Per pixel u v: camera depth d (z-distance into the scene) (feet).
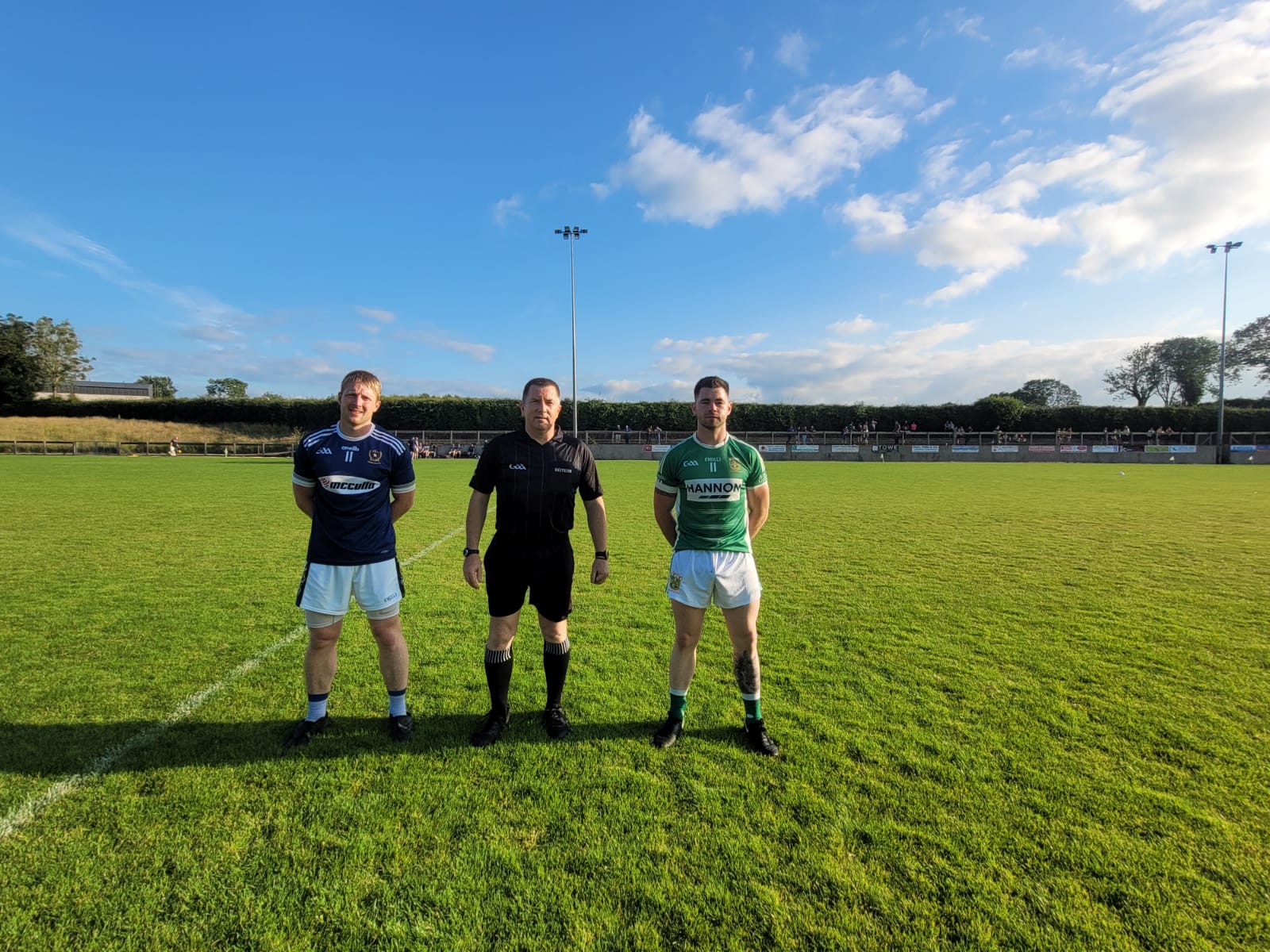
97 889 6.93
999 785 9.02
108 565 23.17
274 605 18.04
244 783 9.00
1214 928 6.48
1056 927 6.50
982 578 22.07
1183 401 209.05
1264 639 15.56
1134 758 9.78
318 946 6.25
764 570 23.30
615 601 19.12
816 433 149.18
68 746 9.96
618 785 9.04
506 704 10.84
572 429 148.97
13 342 164.76
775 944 6.29
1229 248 119.34
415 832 7.94
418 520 36.14
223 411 164.96
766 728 10.80
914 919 6.61
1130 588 20.65
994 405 151.12
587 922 6.56
